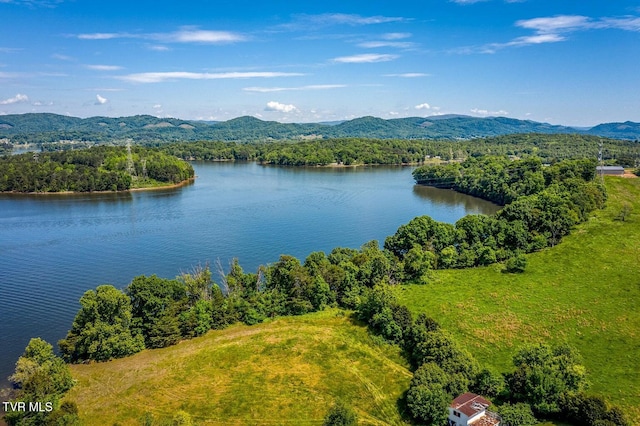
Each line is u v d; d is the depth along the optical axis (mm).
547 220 168000
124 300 109625
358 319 122562
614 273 134125
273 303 128125
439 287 139375
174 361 103562
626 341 101938
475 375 90375
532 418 79250
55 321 129125
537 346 93062
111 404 88750
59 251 196625
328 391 92750
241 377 97375
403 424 83812
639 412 79438
